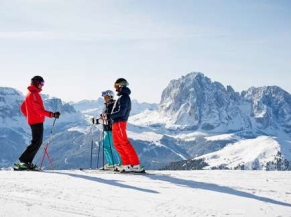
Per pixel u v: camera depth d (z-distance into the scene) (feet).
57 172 36.73
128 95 39.34
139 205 23.43
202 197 26.43
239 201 25.57
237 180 33.91
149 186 29.71
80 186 28.50
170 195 26.66
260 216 21.95
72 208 21.86
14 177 31.58
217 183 32.19
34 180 30.27
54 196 24.66
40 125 41.50
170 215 21.42
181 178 34.45
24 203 22.33
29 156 41.16
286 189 30.07
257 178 35.17
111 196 25.53
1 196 23.97
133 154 38.50
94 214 20.90
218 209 23.17
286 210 23.56
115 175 35.24
